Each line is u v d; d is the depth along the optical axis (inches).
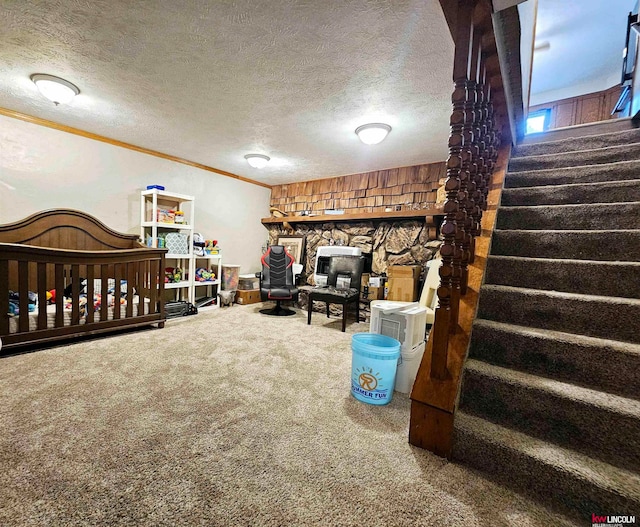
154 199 138.6
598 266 62.4
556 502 41.6
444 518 39.2
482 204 72.5
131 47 71.8
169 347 102.8
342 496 42.3
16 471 44.5
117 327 111.3
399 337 80.0
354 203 184.4
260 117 108.1
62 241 120.8
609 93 165.9
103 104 102.8
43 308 93.5
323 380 81.7
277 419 61.7
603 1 118.7
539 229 81.4
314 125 113.3
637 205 70.3
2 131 111.0
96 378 76.8
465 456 49.5
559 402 47.4
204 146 143.9
